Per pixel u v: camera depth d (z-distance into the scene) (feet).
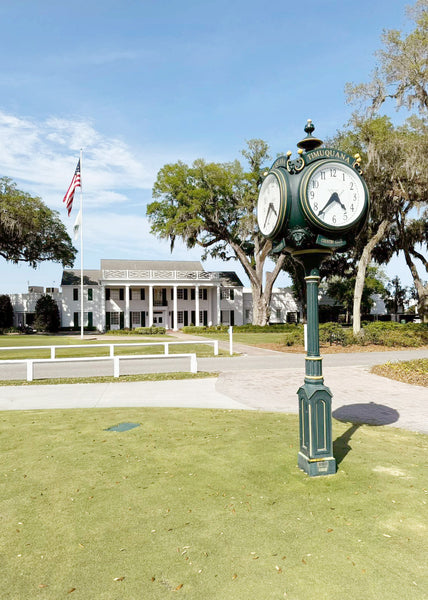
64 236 157.38
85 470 15.61
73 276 165.99
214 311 170.40
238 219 136.87
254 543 10.46
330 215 14.26
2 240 144.77
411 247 109.91
